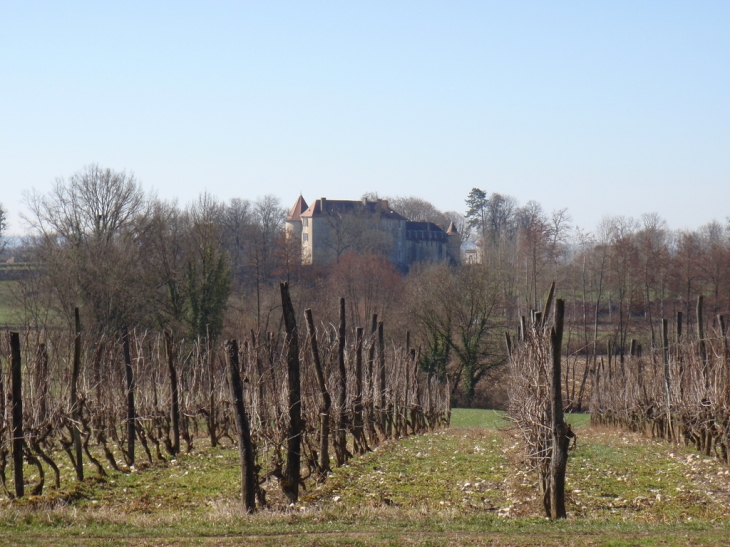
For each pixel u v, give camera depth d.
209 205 69.62
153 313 60.28
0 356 22.50
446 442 36.41
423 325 74.00
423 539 14.45
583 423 55.41
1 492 20.70
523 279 85.75
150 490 22.11
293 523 15.98
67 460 28.02
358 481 23.66
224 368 33.56
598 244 90.25
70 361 26.05
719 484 23.30
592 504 19.94
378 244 130.50
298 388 20.14
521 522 16.19
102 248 57.09
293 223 173.12
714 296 78.12
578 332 80.75
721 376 28.84
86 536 14.76
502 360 71.19
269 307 75.69
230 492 21.45
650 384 41.72
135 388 29.81
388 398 37.56
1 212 70.56
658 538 14.59
